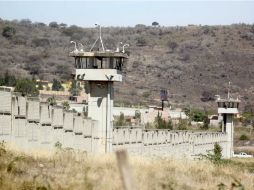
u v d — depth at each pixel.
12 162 69.12
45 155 88.62
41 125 134.88
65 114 148.25
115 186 62.22
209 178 87.00
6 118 118.56
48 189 57.66
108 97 170.38
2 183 57.56
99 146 170.12
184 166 96.81
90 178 66.00
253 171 117.81
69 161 84.75
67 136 149.62
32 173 69.69
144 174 76.31
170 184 69.88
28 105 128.50
